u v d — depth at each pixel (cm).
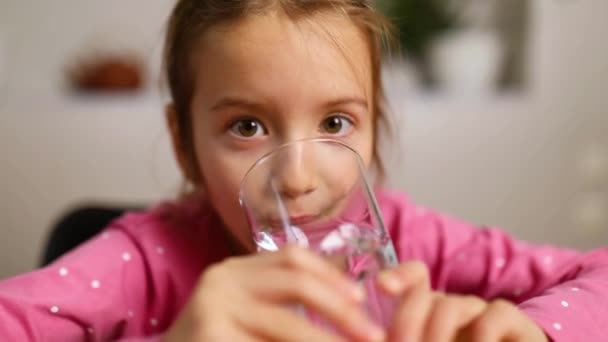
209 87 53
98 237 59
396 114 96
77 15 126
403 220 66
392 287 36
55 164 108
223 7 52
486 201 109
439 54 112
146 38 126
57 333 50
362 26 56
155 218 61
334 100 51
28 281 51
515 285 59
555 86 108
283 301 36
